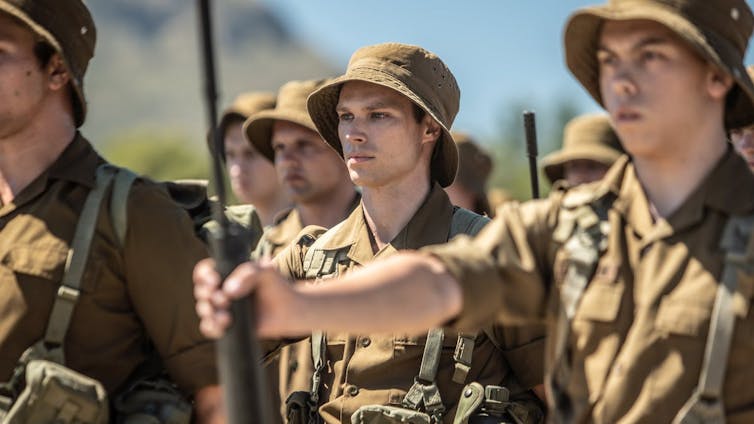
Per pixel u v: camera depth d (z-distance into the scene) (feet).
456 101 24.27
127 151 295.28
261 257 27.07
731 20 16.29
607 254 16.35
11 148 20.10
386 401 22.29
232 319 14.61
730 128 17.22
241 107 37.22
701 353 15.62
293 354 26.32
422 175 23.66
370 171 23.12
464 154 37.42
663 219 16.22
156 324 19.81
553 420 16.39
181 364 19.76
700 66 16.22
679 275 15.94
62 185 19.98
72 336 19.45
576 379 16.25
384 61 23.40
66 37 20.02
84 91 20.42
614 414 15.87
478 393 21.88
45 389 18.54
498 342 22.43
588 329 16.17
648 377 15.79
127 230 19.63
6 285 19.40
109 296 19.71
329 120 24.99
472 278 15.99
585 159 38.29
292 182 30.99
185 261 19.80
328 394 23.08
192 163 287.48
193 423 20.24
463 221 23.34
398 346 22.41
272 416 26.18
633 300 16.10
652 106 16.06
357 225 23.82
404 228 23.29
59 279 19.35
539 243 16.70
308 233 24.49
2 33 19.74
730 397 15.60
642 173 16.58
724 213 16.05
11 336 19.26
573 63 17.65
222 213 15.21
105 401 18.95
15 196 20.06
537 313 16.67
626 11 16.17
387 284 15.53
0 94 19.65
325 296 15.17
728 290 15.60
